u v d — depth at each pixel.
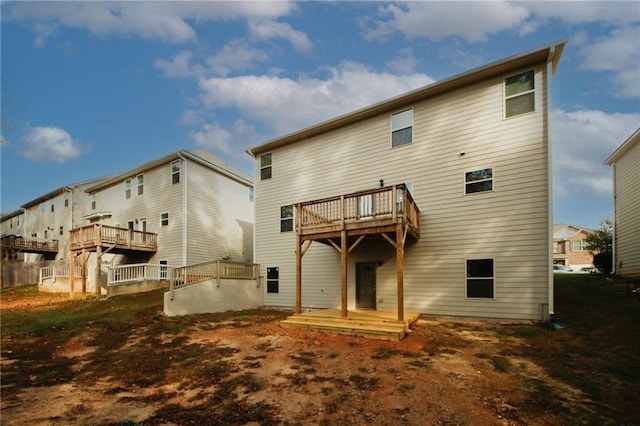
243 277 14.26
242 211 23.89
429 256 10.57
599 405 4.15
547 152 8.95
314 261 13.28
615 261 17.08
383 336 7.78
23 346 8.12
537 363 5.78
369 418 4.00
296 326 9.28
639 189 14.43
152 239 20.41
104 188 24.95
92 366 6.50
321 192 13.45
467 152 10.22
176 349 7.48
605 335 7.23
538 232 8.95
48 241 28.55
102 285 21.70
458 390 4.73
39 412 4.38
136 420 4.11
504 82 9.78
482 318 9.52
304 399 4.61
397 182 11.52
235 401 4.63
